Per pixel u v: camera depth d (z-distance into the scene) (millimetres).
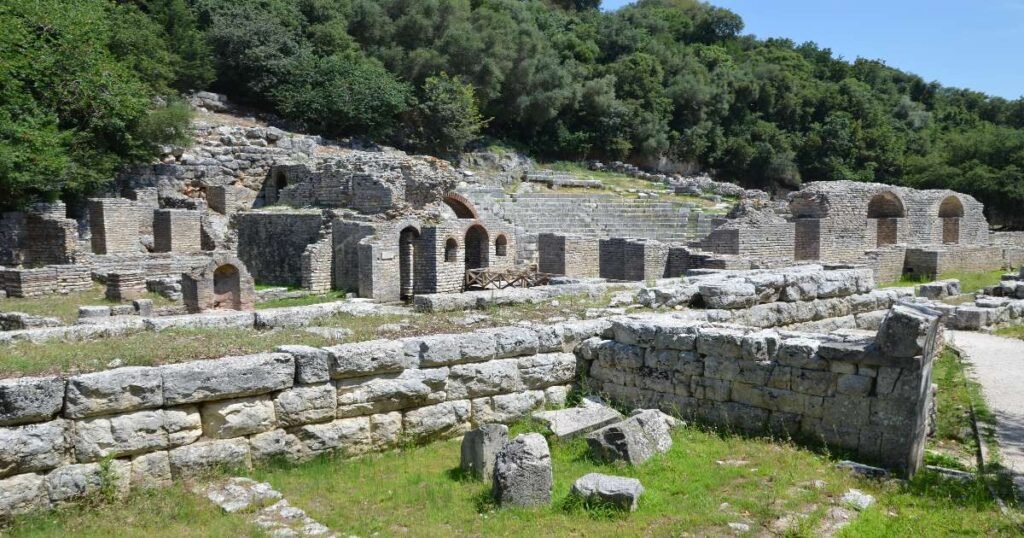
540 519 6457
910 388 7609
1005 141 56688
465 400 9125
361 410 8234
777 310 13164
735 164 68875
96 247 29938
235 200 37031
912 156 70250
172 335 9531
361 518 6559
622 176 59375
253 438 7531
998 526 6188
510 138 62938
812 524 6129
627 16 87000
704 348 9281
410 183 31172
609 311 12328
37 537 5930
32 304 21312
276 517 6480
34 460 6273
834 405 8164
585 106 65000
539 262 28391
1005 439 8797
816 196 30906
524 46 60281
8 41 28875
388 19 55781
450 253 28594
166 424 6977
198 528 6199
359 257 26250
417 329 10477
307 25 52844
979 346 14789
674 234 36188
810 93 74062
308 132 48656
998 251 32062
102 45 34625
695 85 68562
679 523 6258
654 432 8242
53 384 6469
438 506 6816
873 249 30297
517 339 9742
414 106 52750
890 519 6355
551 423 8906
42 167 27016
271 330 10383
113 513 6434
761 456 7953
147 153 34469
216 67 48406
